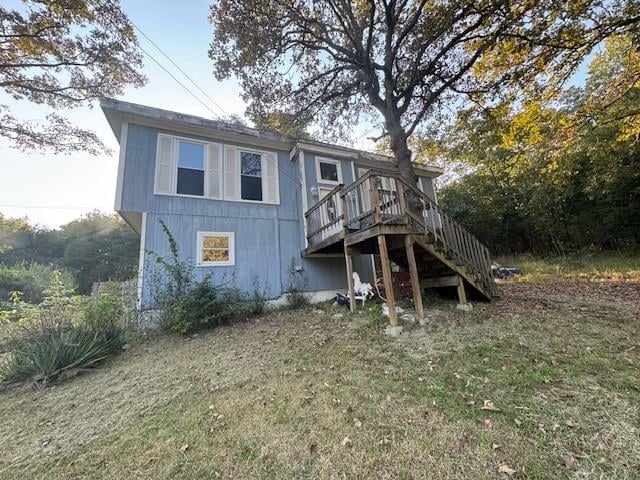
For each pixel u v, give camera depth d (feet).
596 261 38.58
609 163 37.27
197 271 23.26
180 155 24.61
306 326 18.85
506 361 10.87
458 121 33.65
